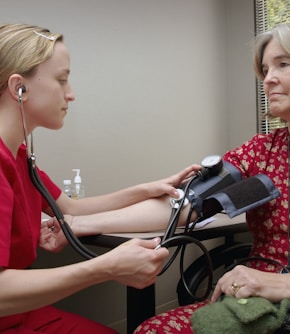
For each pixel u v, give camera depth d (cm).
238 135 266
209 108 255
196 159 246
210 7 255
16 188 83
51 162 174
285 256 107
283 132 115
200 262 127
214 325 70
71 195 166
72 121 182
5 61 80
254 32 253
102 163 195
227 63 267
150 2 218
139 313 110
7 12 158
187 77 240
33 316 101
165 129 227
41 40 84
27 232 87
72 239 96
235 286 79
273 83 106
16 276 68
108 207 123
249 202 102
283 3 239
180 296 121
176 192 112
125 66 205
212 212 112
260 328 69
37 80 83
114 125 200
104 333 99
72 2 181
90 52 188
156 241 81
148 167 217
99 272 70
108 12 196
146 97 216
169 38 229
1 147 80
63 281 69
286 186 108
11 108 83
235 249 132
